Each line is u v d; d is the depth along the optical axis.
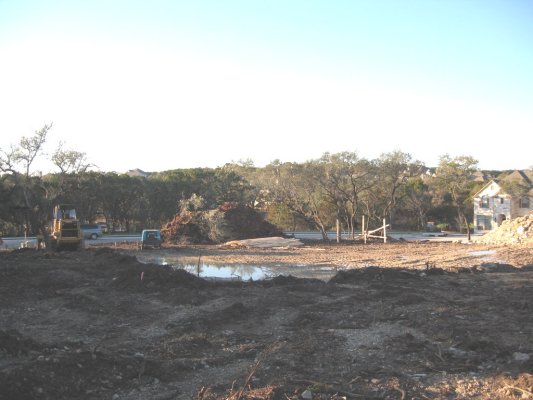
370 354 8.58
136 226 57.69
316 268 23.75
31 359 6.92
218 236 40.09
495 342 9.07
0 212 41.91
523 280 16.98
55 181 40.50
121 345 9.15
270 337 9.86
